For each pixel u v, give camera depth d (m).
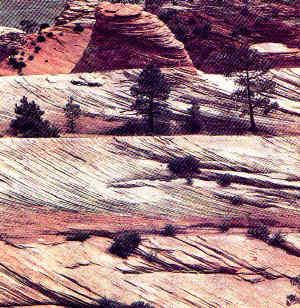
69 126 53.44
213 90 58.34
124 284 33.25
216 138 48.66
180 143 47.06
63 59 76.56
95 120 54.56
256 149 48.03
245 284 34.94
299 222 40.66
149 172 43.66
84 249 35.31
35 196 39.53
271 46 66.81
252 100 56.44
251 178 43.81
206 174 44.00
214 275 35.22
